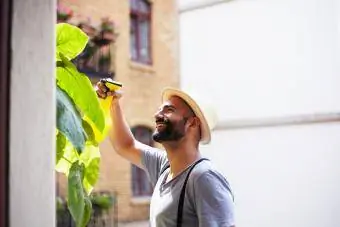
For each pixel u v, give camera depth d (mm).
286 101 4328
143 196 10281
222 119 4648
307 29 4230
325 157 4055
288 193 4227
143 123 10445
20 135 675
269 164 4324
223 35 4660
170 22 11203
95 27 9117
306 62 4230
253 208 4371
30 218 682
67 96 1431
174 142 1702
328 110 4098
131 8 10859
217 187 1543
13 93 666
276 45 4395
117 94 1959
